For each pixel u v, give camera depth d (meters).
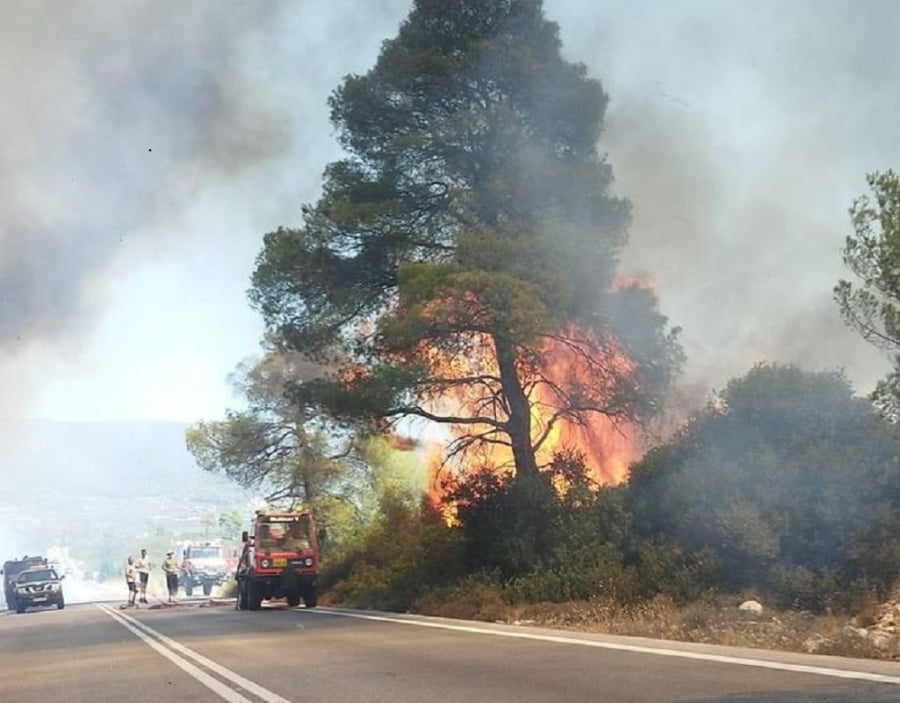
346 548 37.12
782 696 8.83
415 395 26.34
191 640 18.25
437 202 27.86
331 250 28.33
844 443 18.83
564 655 12.85
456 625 19.05
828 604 16.64
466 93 27.92
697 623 16.17
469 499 26.00
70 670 14.43
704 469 20.05
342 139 29.16
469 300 24.44
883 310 15.99
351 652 14.54
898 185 16.02
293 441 42.69
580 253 25.95
